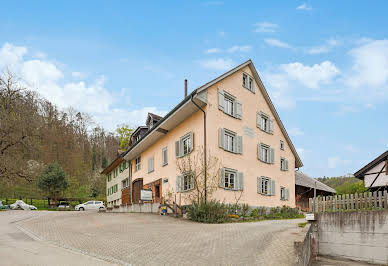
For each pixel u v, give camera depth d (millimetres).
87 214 24953
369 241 11219
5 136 37469
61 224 17516
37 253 9633
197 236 12391
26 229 15469
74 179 66812
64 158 68000
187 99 21219
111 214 24297
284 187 29062
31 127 40531
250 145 25203
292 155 31516
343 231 11836
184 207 21688
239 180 23266
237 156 23609
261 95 27656
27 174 40250
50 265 8188
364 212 11430
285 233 12555
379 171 17719
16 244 11211
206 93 21750
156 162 28328
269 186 26797
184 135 23688
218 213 18750
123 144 66062
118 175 41344
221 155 22141
